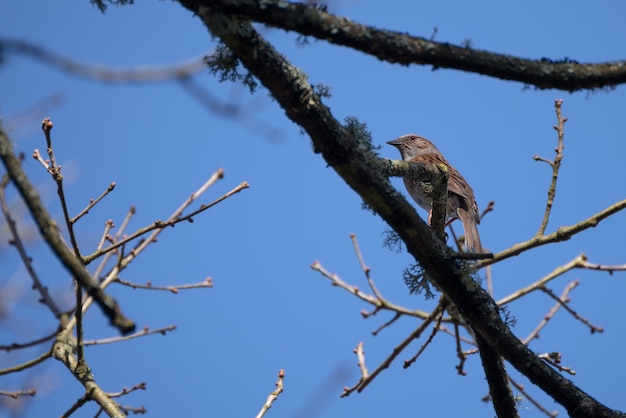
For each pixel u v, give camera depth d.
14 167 4.48
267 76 5.93
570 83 5.84
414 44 5.68
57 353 8.38
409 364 9.30
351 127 6.73
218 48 6.15
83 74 4.78
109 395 8.62
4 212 4.79
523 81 5.83
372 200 6.56
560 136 9.86
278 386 8.49
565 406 7.18
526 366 7.18
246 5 5.45
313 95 6.11
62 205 7.64
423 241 6.81
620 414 7.11
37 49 4.51
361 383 9.46
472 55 5.73
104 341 9.12
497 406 7.89
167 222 8.27
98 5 5.73
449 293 7.12
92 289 4.26
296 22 5.52
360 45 5.64
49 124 7.41
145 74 5.01
